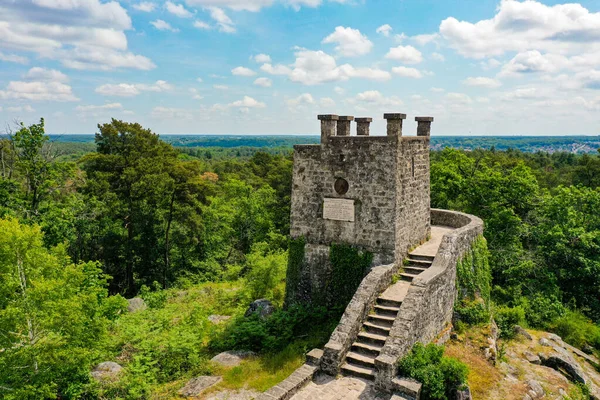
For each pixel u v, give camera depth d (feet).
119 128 105.50
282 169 174.81
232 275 104.47
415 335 38.99
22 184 85.76
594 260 83.71
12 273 37.42
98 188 99.86
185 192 114.83
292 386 34.47
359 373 37.14
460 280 52.70
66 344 37.63
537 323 72.64
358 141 48.93
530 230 94.17
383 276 45.34
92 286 51.47
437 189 107.55
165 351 44.09
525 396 40.96
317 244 52.31
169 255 120.57
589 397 48.21
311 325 48.96
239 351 45.98
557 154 308.81
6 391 34.55
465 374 35.63
